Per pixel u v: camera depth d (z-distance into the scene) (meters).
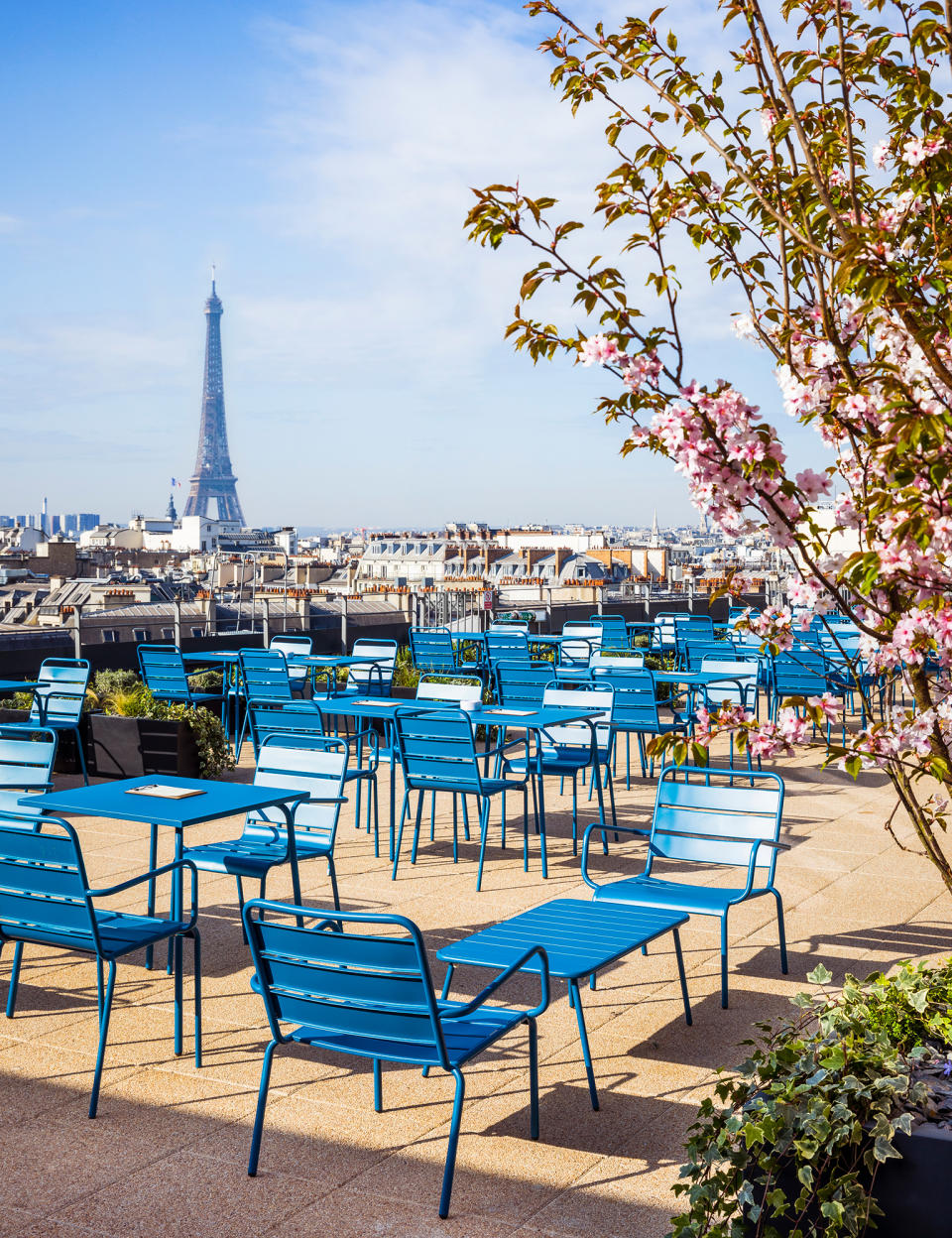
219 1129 4.10
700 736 3.05
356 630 17.95
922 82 3.09
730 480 2.69
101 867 7.73
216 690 13.31
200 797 5.70
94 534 183.88
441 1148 3.95
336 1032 3.73
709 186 3.27
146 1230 3.44
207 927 6.50
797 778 10.69
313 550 163.88
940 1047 3.33
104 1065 4.65
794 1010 5.14
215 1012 5.23
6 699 12.10
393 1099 4.35
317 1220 3.49
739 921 6.49
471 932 6.30
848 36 3.23
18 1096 4.38
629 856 8.05
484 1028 3.86
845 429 2.85
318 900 6.98
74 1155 3.91
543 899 6.95
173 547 178.50
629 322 2.99
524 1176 3.75
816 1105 2.87
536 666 10.85
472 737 7.36
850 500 2.78
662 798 5.85
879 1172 2.88
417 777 7.61
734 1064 4.59
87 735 10.91
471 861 7.97
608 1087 4.41
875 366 2.70
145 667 12.29
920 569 2.70
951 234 2.97
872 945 6.02
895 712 3.10
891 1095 2.92
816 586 2.84
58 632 13.89
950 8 2.89
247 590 65.06
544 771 8.09
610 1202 3.58
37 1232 3.43
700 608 26.08
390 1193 3.64
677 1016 5.13
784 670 11.03
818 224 3.22
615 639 15.02
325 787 6.45
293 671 13.58
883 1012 3.40
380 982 3.61
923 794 9.92
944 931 6.23
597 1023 5.08
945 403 2.84
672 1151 3.90
